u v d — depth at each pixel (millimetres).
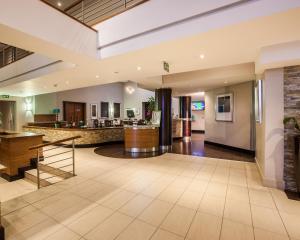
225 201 2971
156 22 2973
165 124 7352
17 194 3643
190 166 4902
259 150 4527
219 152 6688
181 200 3004
